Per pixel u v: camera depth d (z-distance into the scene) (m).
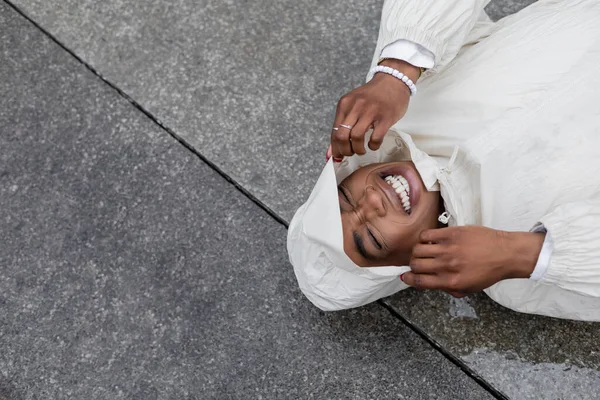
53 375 1.77
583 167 1.41
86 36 2.14
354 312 1.79
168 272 1.85
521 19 1.62
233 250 1.87
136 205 1.93
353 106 1.37
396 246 1.48
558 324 1.75
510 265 1.30
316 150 1.97
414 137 1.58
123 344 1.79
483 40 1.60
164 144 2.00
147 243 1.88
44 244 1.89
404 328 1.77
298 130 1.99
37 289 1.85
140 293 1.83
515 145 1.44
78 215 1.92
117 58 2.11
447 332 1.76
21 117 2.04
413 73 1.44
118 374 1.76
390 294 1.74
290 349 1.77
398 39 1.43
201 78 2.07
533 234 1.31
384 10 1.52
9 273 1.87
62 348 1.79
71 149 2.00
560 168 1.42
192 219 1.91
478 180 1.47
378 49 1.53
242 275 1.85
